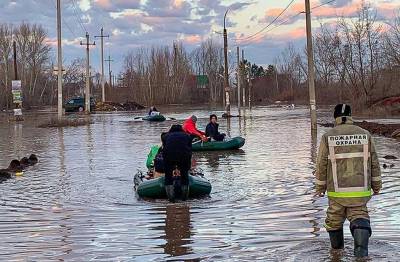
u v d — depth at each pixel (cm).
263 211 1006
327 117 4691
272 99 12262
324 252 703
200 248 766
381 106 4725
